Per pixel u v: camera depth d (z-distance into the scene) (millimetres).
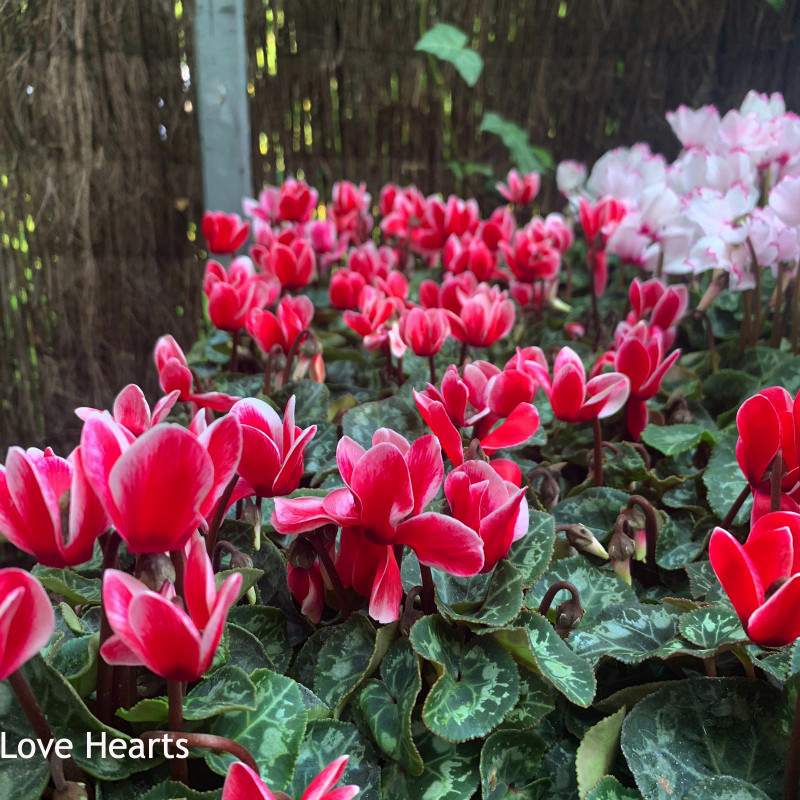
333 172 1305
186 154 1146
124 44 1082
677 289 677
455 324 627
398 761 354
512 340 905
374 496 328
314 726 368
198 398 506
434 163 1344
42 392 1184
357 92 1270
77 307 1163
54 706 320
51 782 312
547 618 427
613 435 687
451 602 406
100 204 1133
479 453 450
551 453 670
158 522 267
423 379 707
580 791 347
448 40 1113
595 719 402
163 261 1184
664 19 1322
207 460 260
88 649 341
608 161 941
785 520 331
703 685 375
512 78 1326
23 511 273
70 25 1052
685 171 842
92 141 1105
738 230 713
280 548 503
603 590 466
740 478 580
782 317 848
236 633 386
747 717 368
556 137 1381
